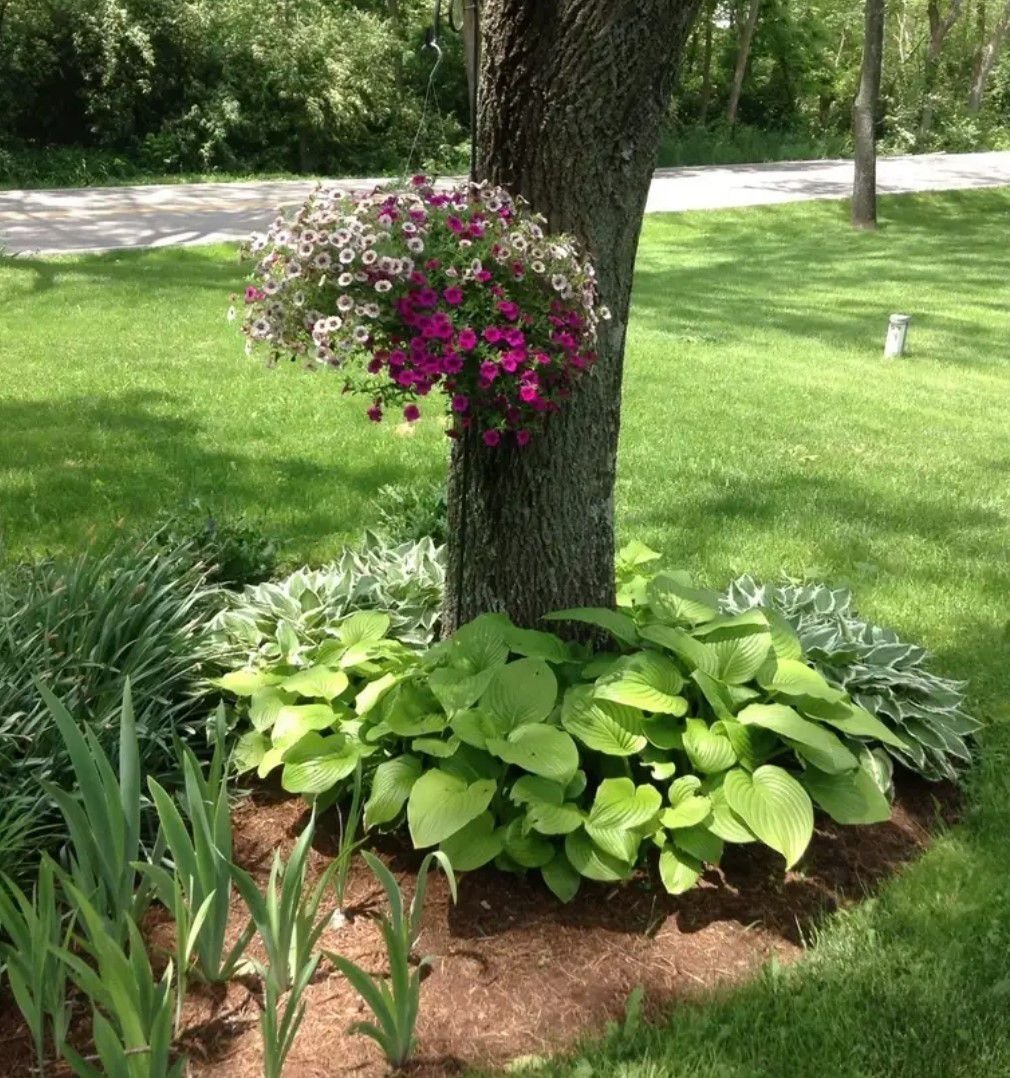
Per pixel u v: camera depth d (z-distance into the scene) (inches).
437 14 132.6
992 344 449.7
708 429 303.4
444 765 116.3
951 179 1011.3
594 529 133.5
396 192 113.4
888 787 133.6
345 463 255.8
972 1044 100.0
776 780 113.9
